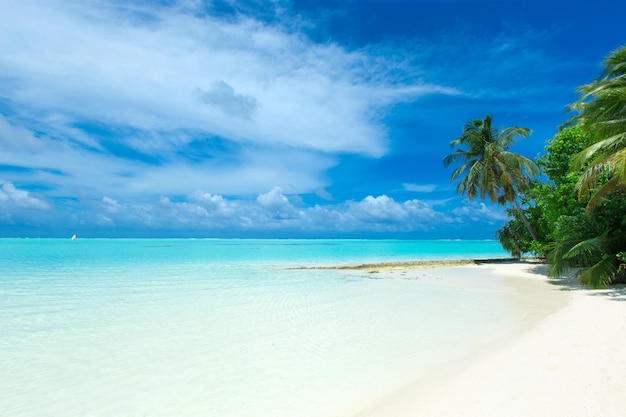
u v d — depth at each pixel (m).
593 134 14.16
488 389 5.29
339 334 8.96
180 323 10.18
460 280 20.27
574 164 14.27
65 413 5.22
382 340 8.39
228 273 23.38
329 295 14.95
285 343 8.30
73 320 10.53
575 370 5.70
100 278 20.08
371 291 15.98
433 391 5.45
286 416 5.00
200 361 7.20
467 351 7.38
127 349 7.94
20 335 9.02
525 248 30.22
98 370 6.79
